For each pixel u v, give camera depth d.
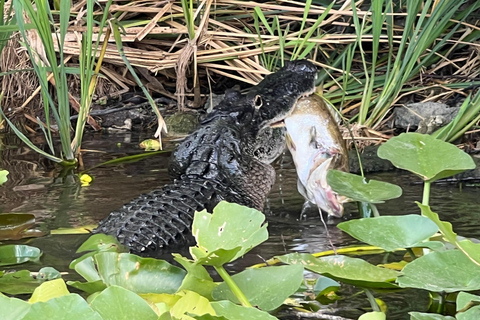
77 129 4.53
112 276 2.19
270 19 5.86
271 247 2.91
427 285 2.02
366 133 4.75
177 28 5.55
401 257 2.68
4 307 1.73
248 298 2.04
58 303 1.71
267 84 3.81
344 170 3.35
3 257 2.75
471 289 1.99
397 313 2.15
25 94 5.57
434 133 4.39
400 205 3.43
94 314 1.70
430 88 5.37
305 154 3.23
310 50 5.20
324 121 3.40
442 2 4.58
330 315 2.15
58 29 5.52
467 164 2.39
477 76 5.40
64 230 3.11
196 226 2.19
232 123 3.66
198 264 2.03
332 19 5.45
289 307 2.22
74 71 4.48
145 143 4.90
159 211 3.12
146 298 2.05
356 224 2.32
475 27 5.32
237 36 5.54
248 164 3.58
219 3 5.69
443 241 2.66
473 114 4.44
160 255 2.85
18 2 3.62
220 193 3.39
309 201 3.37
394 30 5.61
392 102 4.89
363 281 2.22
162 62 5.49
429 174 2.41
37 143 4.95
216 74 5.87
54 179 4.04
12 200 3.60
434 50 5.03
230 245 2.11
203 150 3.58
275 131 3.84
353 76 5.17
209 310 1.92
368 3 5.80
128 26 5.55
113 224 3.04
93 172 4.20
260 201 3.58
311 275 2.54
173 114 5.41
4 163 4.42
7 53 5.53
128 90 5.83
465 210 3.33
